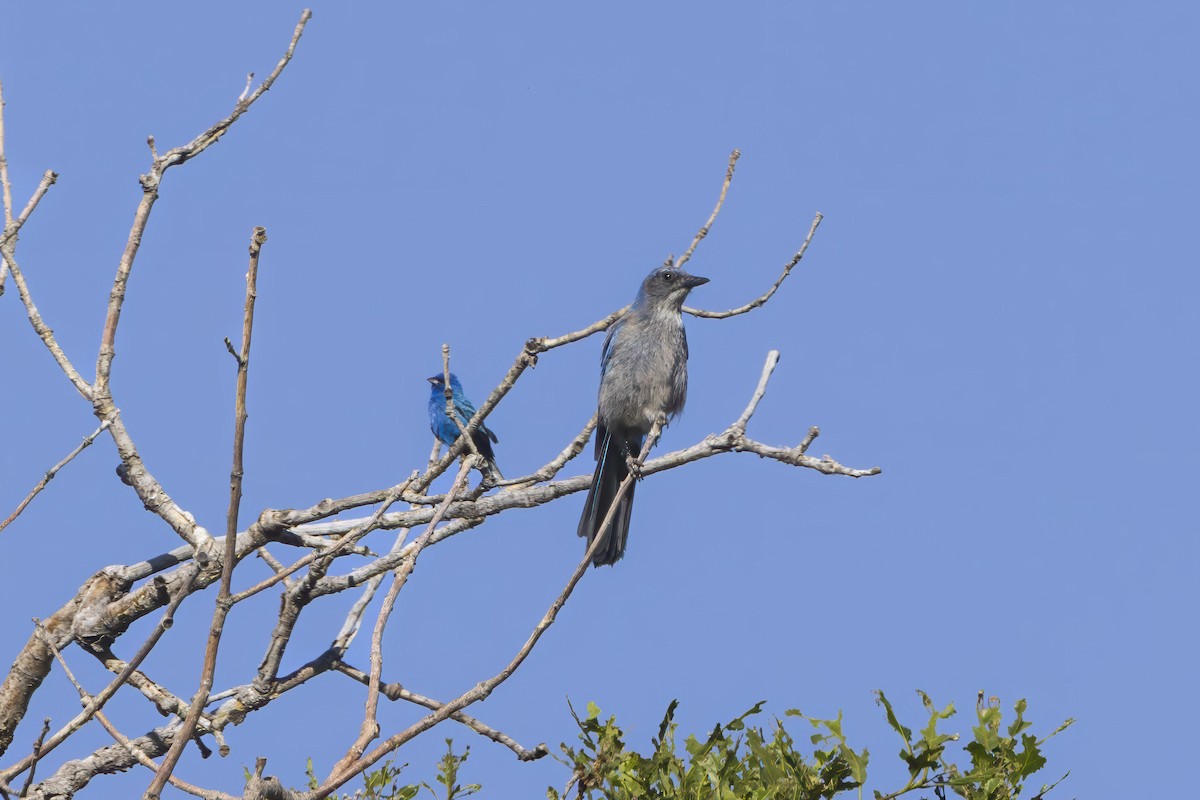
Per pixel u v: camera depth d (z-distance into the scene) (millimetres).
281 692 12258
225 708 12125
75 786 11820
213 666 6953
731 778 8797
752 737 8906
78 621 12812
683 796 8695
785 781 8695
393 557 12414
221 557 12758
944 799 8758
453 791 9203
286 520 12773
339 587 12281
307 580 11938
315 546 12938
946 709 8703
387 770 9242
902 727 8672
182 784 8703
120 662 12812
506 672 7625
